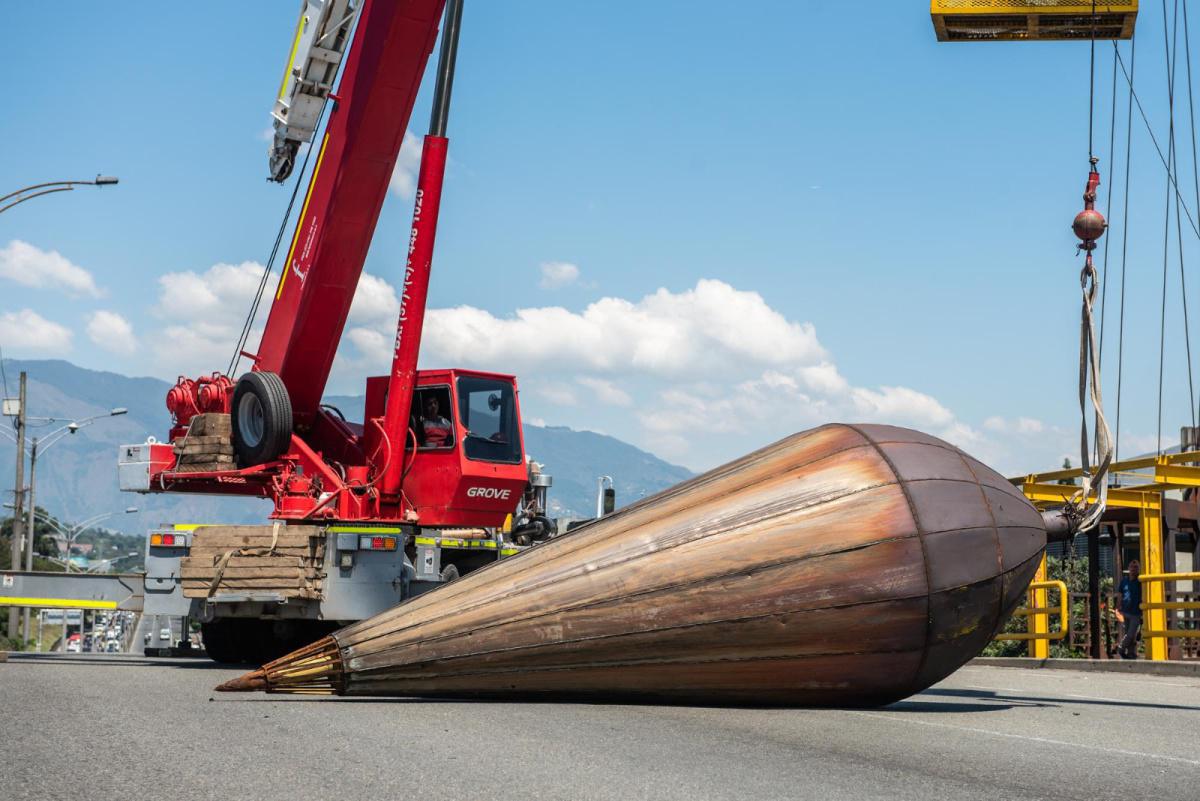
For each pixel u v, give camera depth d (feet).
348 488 44.42
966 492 27.48
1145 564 58.29
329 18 46.91
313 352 48.83
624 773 18.56
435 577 42.68
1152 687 41.81
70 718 24.25
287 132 50.01
